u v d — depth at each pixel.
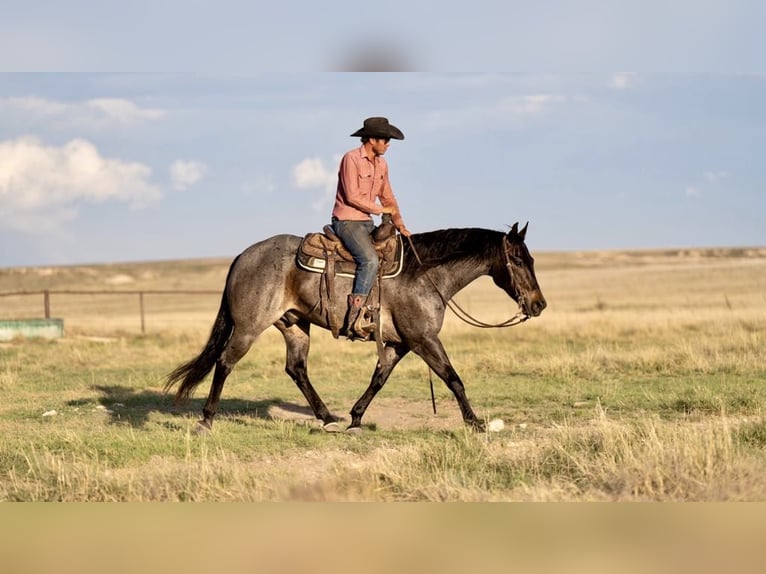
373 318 13.37
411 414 16.33
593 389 18.28
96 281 192.00
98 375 22.92
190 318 73.56
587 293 100.94
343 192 13.30
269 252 13.70
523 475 10.52
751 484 9.36
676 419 14.35
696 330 34.31
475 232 13.88
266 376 22.53
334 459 12.11
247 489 10.04
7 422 15.31
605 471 10.30
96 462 11.57
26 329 35.78
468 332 36.44
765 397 16.12
